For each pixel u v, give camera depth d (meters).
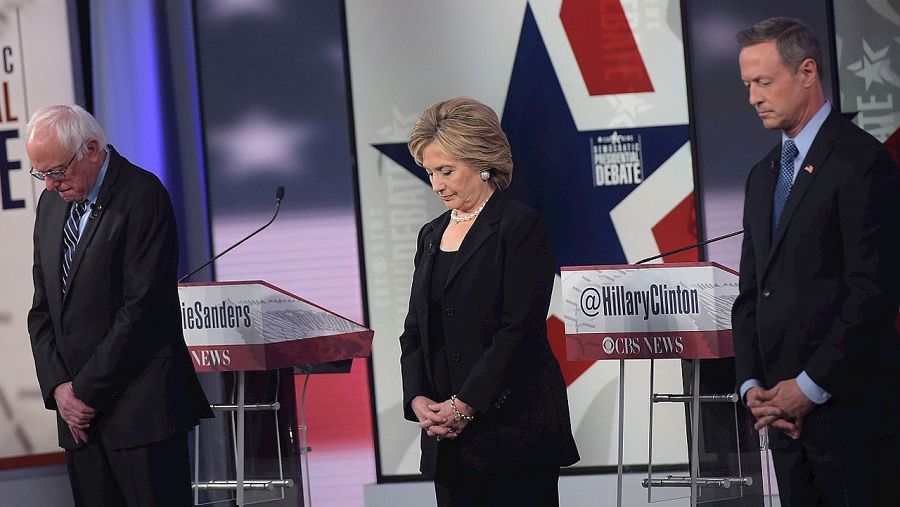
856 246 9.44
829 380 9.38
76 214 12.59
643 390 20.61
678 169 20.73
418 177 21.14
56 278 12.44
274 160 21.34
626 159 20.84
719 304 14.01
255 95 21.31
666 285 14.14
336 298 21.28
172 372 12.32
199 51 21.36
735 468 15.21
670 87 20.75
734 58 20.59
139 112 20.67
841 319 9.41
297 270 21.28
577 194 20.91
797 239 9.77
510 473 10.73
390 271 21.19
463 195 11.02
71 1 20.31
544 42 20.94
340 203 21.27
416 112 21.17
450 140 10.84
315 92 21.28
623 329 14.30
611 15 20.83
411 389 11.02
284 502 15.46
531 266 10.69
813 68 9.89
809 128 10.02
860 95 20.45
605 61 20.86
